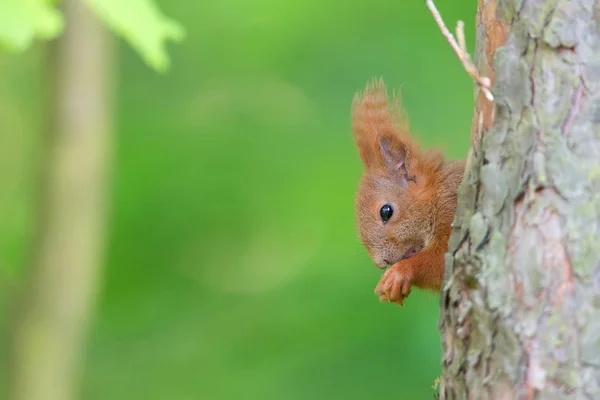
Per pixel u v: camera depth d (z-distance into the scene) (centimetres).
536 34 464
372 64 1319
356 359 1100
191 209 1308
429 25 1323
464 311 470
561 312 438
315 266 1218
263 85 1382
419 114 1239
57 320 1184
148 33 715
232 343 1213
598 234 438
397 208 735
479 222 468
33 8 637
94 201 1179
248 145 1335
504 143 468
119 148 1346
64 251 1169
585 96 452
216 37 1427
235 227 1303
